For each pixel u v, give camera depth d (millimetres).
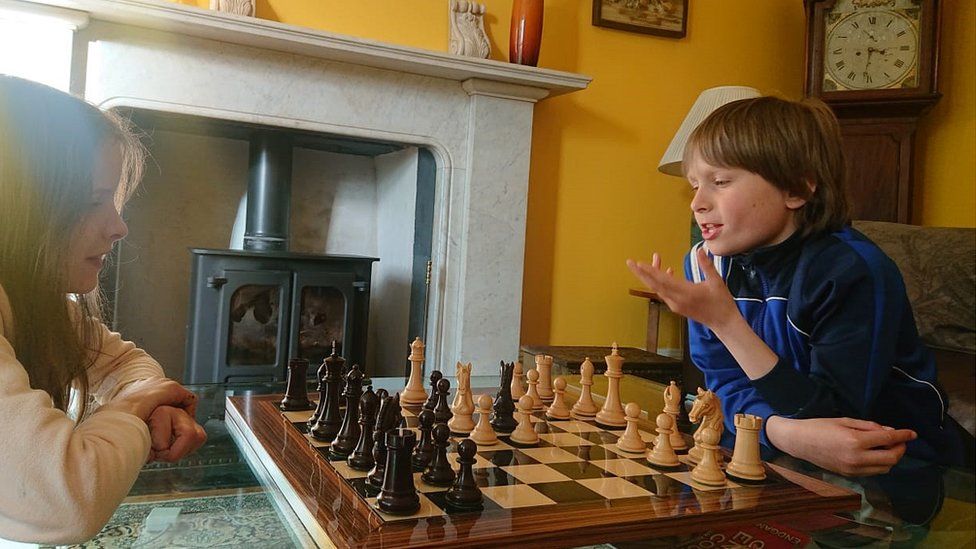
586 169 3414
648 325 3330
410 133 3016
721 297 1122
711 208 1230
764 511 848
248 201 3102
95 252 835
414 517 776
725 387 1328
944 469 1073
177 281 3258
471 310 3125
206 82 2699
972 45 3439
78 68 2527
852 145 3457
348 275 2889
